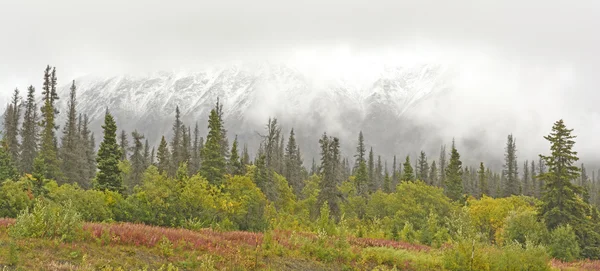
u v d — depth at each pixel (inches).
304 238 931.3
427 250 1079.6
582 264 1179.3
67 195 1016.9
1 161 1389.0
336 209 2287.2
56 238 591.8
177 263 602.9
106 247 605.3
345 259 815.7
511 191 3609.7
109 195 1082.1
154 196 1152.8
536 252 849.5
